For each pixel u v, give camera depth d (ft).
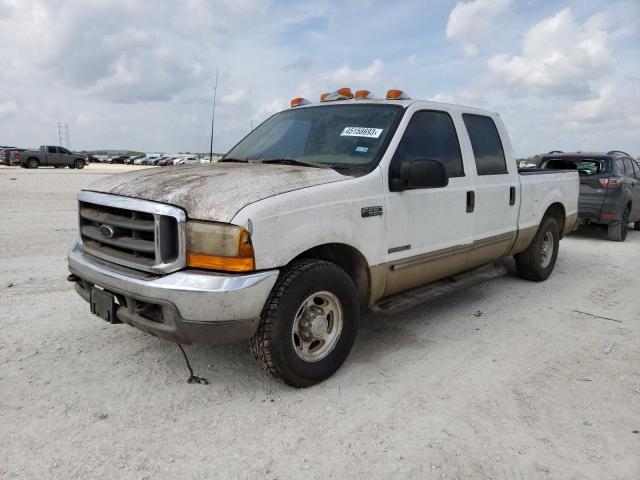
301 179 11.47
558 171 22.11
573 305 18.43
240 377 11.96
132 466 8.68
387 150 13.14
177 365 12.49
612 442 9.73
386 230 12.89
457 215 15.30
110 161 217.97
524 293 19.86
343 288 11.75
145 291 10.10
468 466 8.94
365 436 9.74
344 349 12.12
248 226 9.80
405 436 9.77
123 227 10.80
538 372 12.69
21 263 22.04
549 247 21.85
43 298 17.25
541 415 10.63
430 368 12.78
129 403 10.69
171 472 8.57
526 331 15.64
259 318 10.30
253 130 17.03
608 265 25.67
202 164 14.12
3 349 13.08
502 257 19.22
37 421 9.89
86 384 11.42
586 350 14.19
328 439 9.62
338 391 11.46
